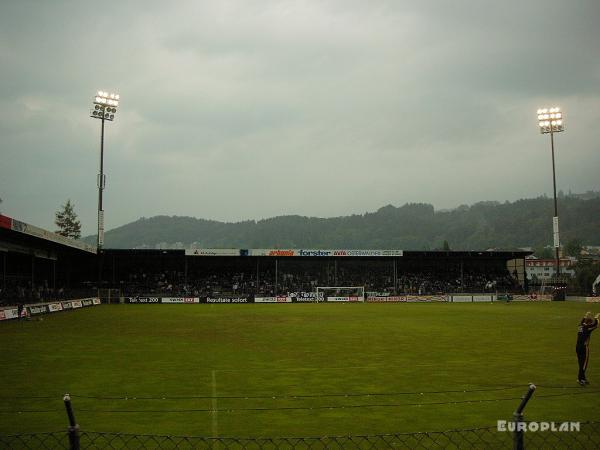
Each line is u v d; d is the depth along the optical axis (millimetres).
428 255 78000
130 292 73375
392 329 32594
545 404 12836
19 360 19922
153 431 10750
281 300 73938
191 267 83062
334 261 86875
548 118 74312
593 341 25672
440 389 14531
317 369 17812
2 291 46375
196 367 18250
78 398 13586
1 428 11031
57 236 48500
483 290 79812
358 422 11336
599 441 10086
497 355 20984
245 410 12320
